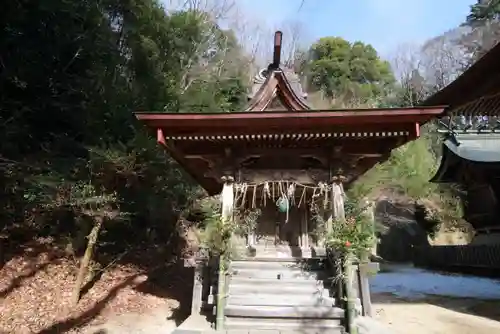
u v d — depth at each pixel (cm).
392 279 1655
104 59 1202
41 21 1050
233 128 756
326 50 3706
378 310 962
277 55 953
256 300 746
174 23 1970
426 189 1978
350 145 823
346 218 793
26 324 750
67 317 807
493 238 1739
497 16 2934
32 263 1002
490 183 1695
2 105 997
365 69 3544
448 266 2000
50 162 962
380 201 2147
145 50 1380
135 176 1092
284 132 755
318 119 718
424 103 1025
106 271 1113
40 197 946
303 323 704
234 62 2552
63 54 1116
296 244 1031
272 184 888
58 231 1130
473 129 1986
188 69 1914
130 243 1342
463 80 866
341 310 705
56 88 1088
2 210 998
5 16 991
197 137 769
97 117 1095
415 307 1012
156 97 1338
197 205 1477
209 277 829
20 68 1008
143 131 1097
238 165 849
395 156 1847
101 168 959
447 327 808
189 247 1488
